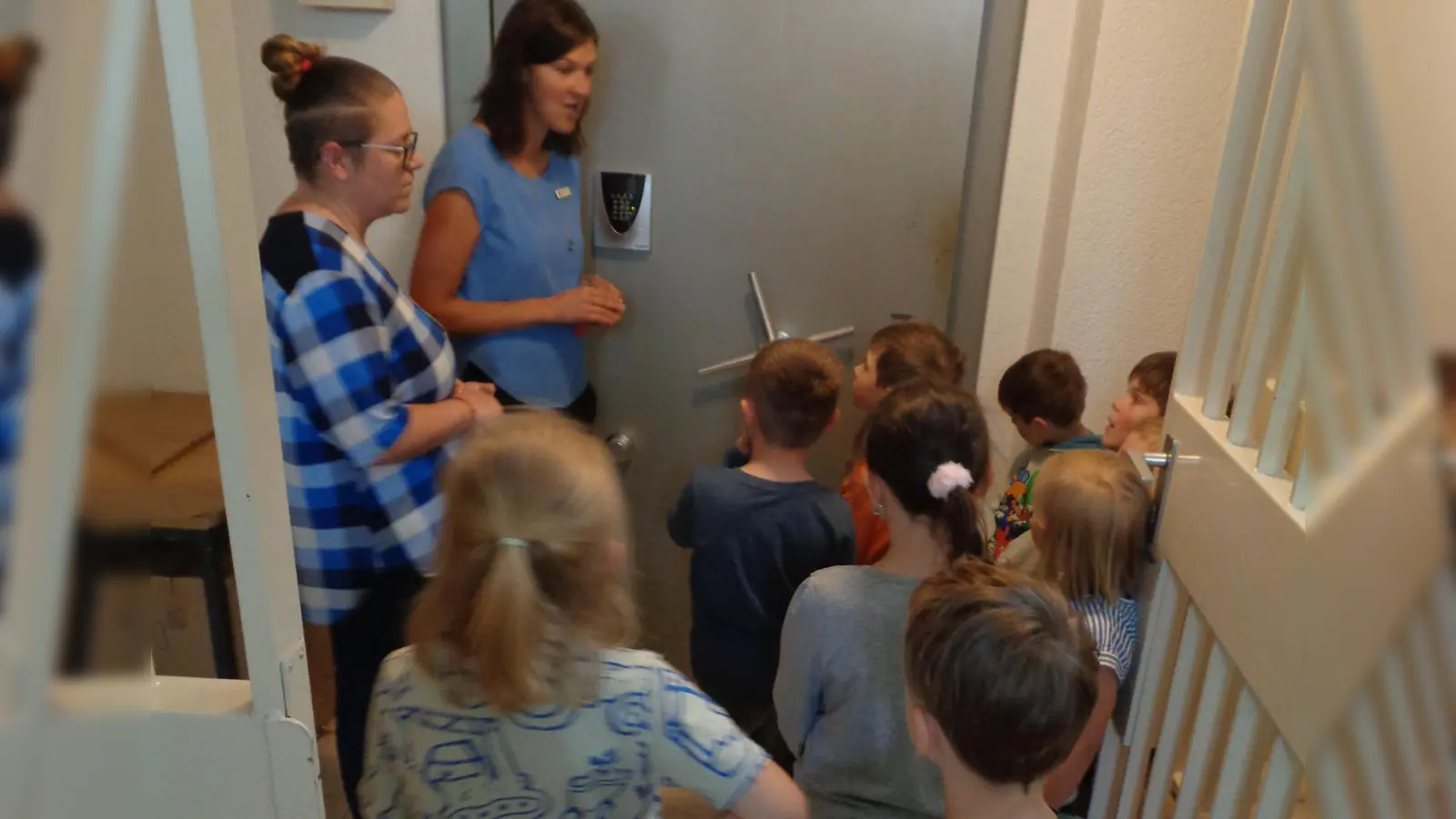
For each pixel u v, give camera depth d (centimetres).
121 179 61
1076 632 97
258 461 70
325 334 129
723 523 164
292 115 134
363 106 133
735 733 97
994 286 209
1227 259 109
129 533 68
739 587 164
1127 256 189
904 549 128
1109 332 195
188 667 158
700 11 193
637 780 97
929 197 202
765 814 97
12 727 64
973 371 214
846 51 193
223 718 74
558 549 89
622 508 98
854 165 201
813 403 161
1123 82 178
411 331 143
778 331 213
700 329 216
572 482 92
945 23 190
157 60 63
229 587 160
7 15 56
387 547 146
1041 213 203
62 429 62
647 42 196
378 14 197
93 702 69
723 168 203
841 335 213
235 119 65
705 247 209
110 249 62
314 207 135
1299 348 85
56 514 63
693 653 176
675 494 229
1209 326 112
